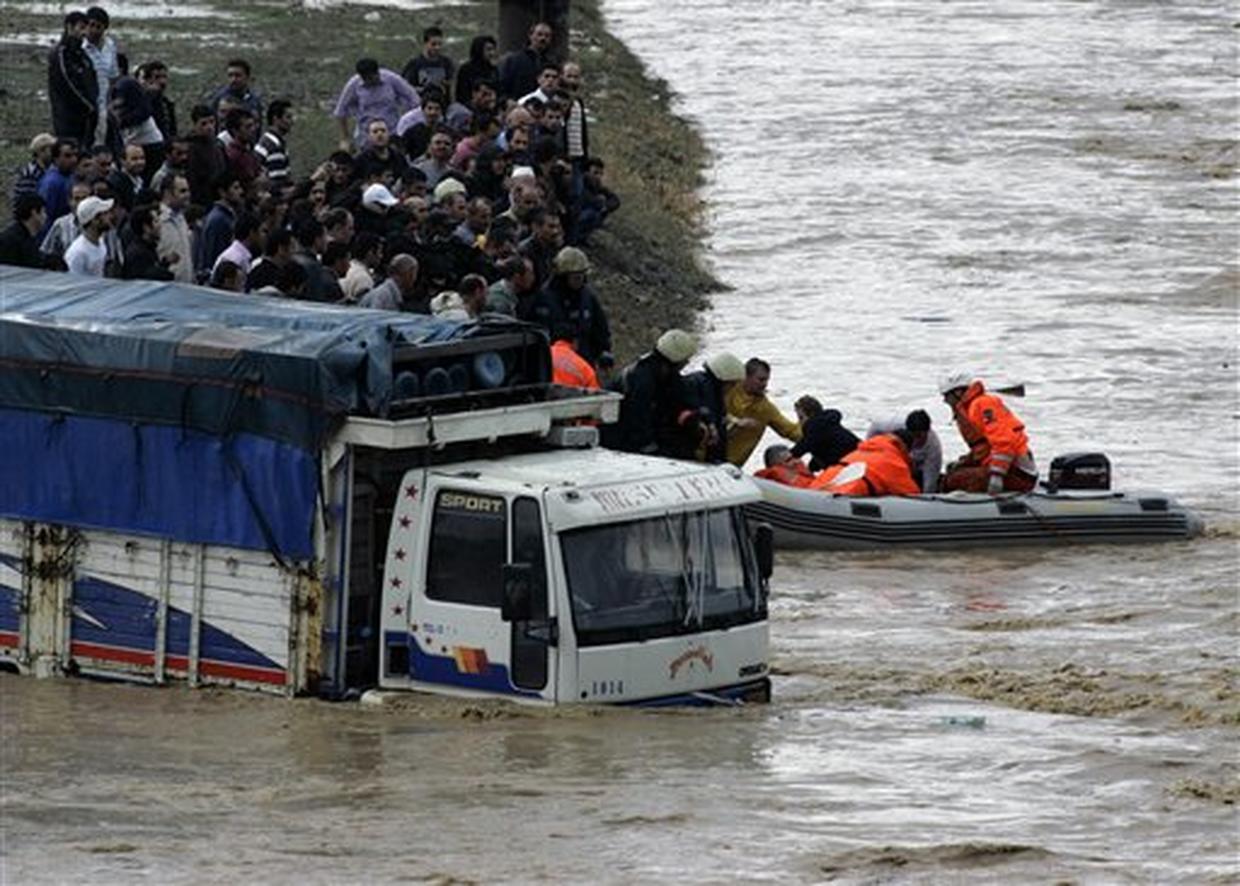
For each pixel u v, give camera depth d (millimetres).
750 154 173875
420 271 82938
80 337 65312
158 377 64438
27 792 55969
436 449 63906
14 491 66688
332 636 63562
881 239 150875
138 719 62500
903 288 139750
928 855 50312
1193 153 176500
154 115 104250
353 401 62781
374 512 63906
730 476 64750
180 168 90750
